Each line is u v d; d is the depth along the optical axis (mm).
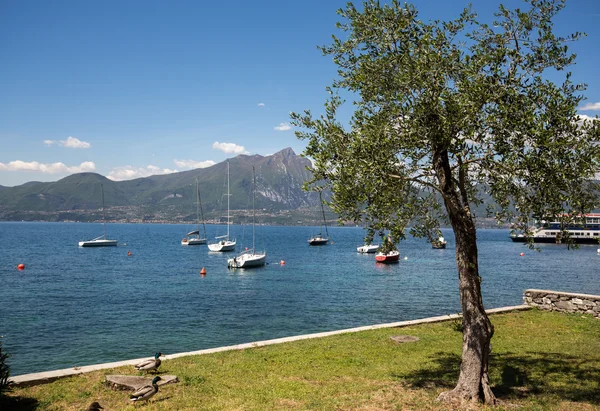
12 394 11680
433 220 11547
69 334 30250
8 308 40250
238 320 34531
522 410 9945
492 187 10461
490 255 113125
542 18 10148
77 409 10711
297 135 11766
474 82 9727
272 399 11219
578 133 9047
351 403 10680
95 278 63812
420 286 55031
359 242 183000
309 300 44312
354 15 11523
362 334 18984
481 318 10516
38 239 177875
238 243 171250
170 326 32500
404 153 10211
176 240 191875
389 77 10906
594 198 9719
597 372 13008
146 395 11047
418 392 11508
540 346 16406
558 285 56156
